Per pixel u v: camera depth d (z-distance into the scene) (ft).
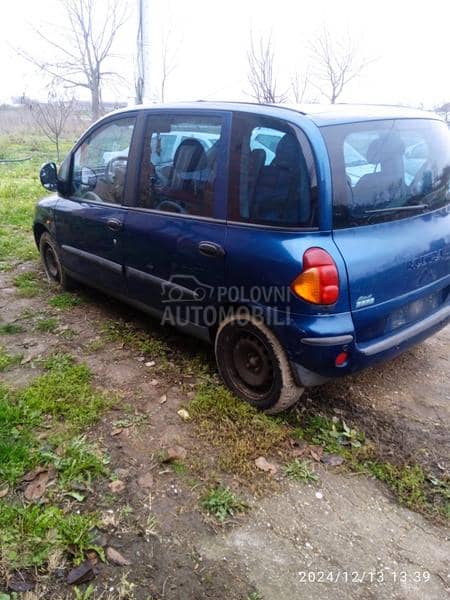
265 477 8.37
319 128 8.28
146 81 31.63
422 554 7.09
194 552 6.98
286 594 6.44
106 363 11.69
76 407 9.89
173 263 10.46
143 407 10.07
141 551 6.95
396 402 10.41
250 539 7.22
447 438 9.37
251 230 8.88
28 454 8.53
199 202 9.82
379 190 8.77
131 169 11.48
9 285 16.58
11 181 37.14
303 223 8.19
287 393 9.28
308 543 7.20
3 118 79.36
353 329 8.34
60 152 61.62
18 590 6.31
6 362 11.55
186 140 10.13
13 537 6.93
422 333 9.70
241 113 9.20
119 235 11.84
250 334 9.56
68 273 15.26
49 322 13.73
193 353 12.11
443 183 10.12
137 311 14.46
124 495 7.88
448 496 8.05
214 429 9.43
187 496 7.92
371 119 9.07
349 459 8.84
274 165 8.57
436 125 10.40
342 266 8.02
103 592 6.36
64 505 7.61
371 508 7.86
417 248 9.12
